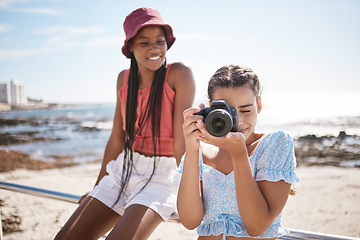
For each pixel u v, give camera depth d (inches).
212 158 79.7
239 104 70.0
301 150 606.2
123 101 112.9
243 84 69.9
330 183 352.2
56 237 90.7
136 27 101.0
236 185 66.9
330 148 617.9
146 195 93.2
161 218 90.7
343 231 215.2
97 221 95.8
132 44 106.5
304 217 246.1
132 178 102.2
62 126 1418.6
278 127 1067.3
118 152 117.4
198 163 73.0
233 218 72.8
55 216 221.9
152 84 105.7
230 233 70.5
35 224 206.8
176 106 104.6
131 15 104.6
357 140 704.4
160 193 95.1
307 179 381.1
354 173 405.1
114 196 101.0
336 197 296.2
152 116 104.3
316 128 1023.6
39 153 703.7
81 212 95.7
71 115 2158.0
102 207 97.8
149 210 88.8
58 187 346.0
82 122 1604.3
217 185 75.1
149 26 102.0
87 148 796.6
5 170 478.9
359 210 256.8
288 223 235.5
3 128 1336.1
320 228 221.6
